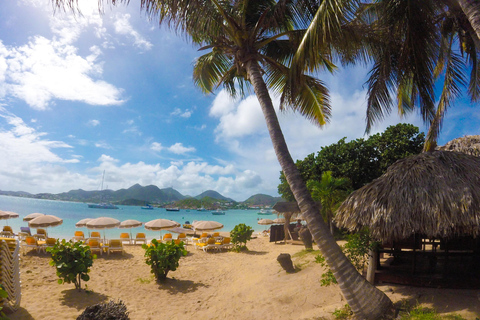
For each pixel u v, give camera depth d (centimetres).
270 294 841
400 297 609
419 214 547
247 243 2164
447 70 901
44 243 1500
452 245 651
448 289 612
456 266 754
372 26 807
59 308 751
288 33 866
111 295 911
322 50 680
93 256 935
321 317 609
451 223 509
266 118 749
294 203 2003
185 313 802
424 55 754
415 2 689
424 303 566
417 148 2161
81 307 774
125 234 2009
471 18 571
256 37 873
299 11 821
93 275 1124
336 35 684
